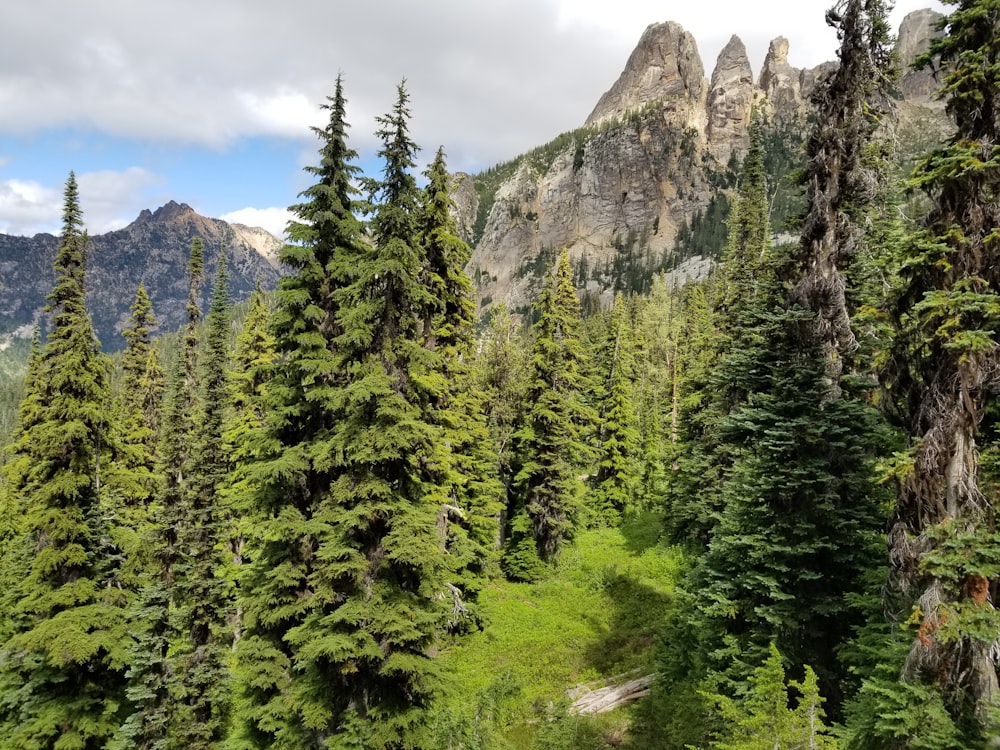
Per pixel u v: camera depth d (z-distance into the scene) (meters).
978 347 8.29
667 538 33.56
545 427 34.47
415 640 14.26
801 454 13.58
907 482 9.38
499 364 39.91
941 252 9.02
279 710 14.05
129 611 17.67
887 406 10.46
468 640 26.09
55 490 18.00
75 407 18.59
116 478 19.89
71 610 17.89
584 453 39.62
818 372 13.87
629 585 30.17
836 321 14.62
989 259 8.91
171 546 18.14
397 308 15.06
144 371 39.16
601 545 36.81
